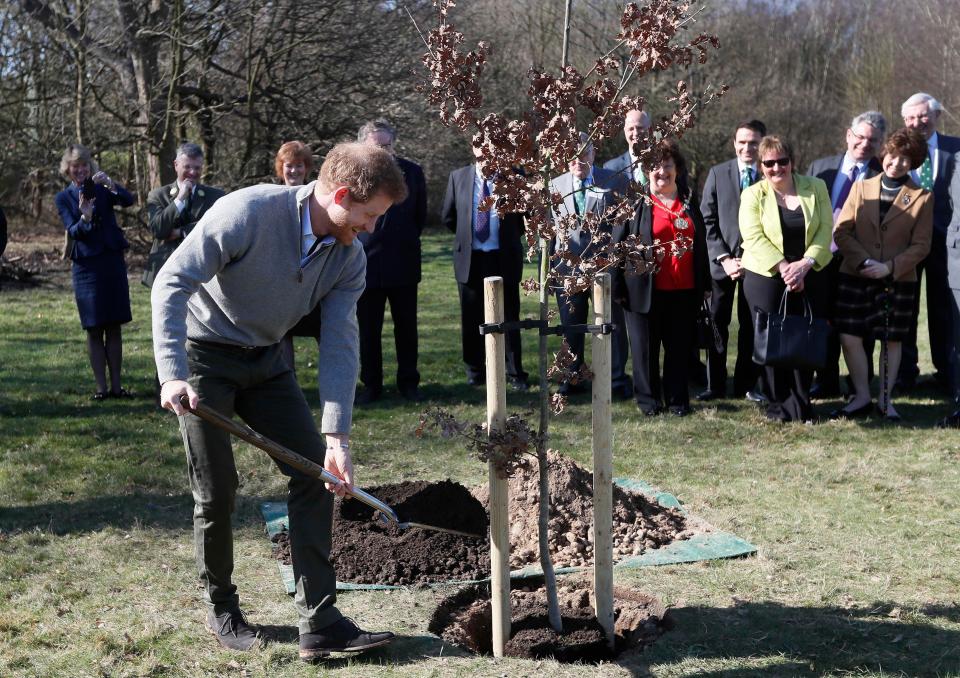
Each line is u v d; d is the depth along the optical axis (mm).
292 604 3906
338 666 3391
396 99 18578
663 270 6859
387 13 18000
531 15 21750
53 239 19797
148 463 5961
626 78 3230
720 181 7367
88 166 7414
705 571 4219
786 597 3943
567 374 3418
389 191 3109
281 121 18250
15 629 3670
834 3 28109
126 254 17203
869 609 3826
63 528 4816
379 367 7629
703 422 6875
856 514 4973
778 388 6926
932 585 4066
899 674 3299
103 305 7488
